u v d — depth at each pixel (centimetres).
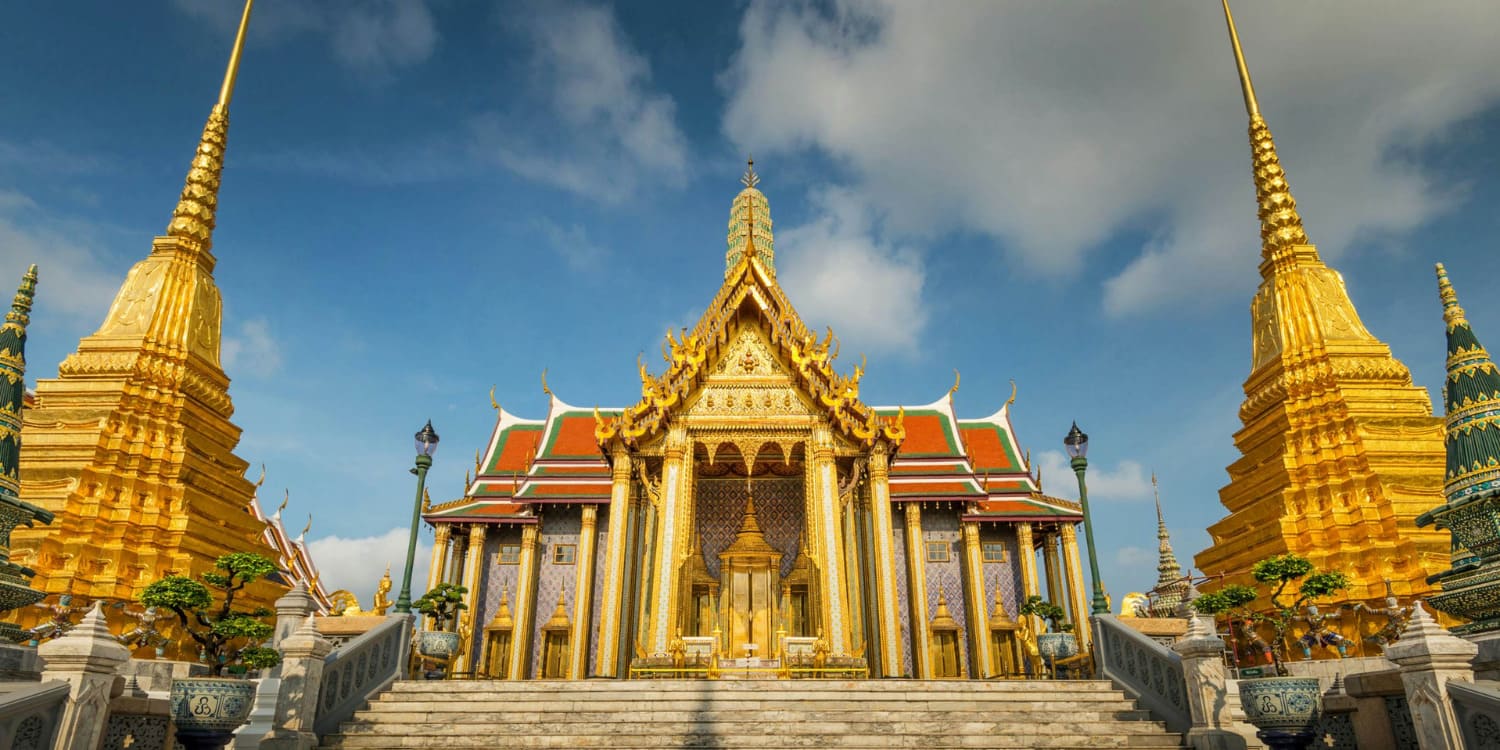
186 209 2794
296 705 1250
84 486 2162
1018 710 1495
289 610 1739
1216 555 2630
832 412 2462
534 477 3328
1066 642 2130
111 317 2519
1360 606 2109
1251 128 3127
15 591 1127
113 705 1254
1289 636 2145
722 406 2517
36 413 2256
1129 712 1463
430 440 1956
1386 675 1220
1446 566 2086
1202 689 1314
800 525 2850
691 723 1408
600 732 1372
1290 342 2639
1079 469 1880
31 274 1275
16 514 1169
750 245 2725
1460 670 932
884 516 2450
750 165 3247
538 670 3062
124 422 2300
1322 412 2466
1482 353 1227
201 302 2656
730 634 2538
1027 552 3228
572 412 3700
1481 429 1181
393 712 1471
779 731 1378
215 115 2972
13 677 1038
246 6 3175
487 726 1389
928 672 2892
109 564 2102
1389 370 2473
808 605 2569
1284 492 2391
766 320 2597
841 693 1552
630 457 2545
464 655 3006
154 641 1923
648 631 2317
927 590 3222
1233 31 3291
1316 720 1226
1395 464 2284
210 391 2556
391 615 1741
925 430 3641
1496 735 870
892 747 1324
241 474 2659
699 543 2711
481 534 3259
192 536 2262
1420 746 952
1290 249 2822
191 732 1170
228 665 1841
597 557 3172
